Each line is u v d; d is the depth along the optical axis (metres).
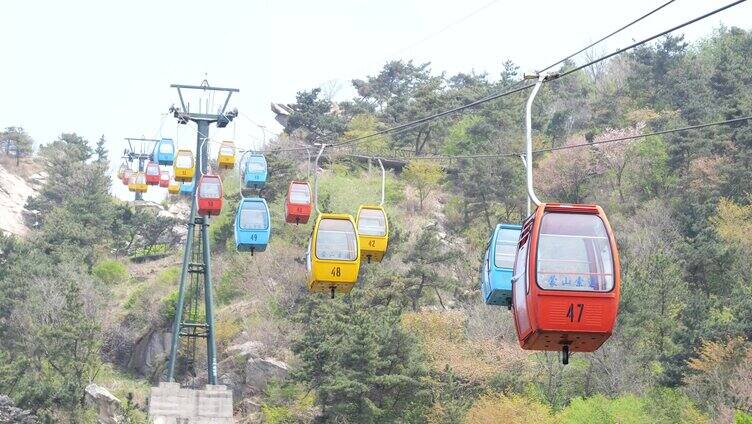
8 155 140.62
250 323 77.50
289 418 62.31
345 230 31.02
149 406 62.16
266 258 84.19
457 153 100.88
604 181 89.75
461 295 72.19
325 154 103.69
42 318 76.75
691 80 103.62
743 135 81.38
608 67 119.06
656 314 61.16
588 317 18.78
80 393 66.38
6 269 86.94
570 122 103.56
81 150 137.75
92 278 91.88
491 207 90.25
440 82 115.62
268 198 91.56
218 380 72.62
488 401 56.53
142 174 95.94
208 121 63.53
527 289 19.22
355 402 56.56
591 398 58.25
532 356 63.97
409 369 56.97
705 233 70.50
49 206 123.69
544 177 88.56
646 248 72.56
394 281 66.25
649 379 60.16
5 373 65.75
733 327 56.84
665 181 87.31
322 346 57.94
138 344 83.50
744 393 53.91
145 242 114.31
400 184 97.81
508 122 100.81
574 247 19.12
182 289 63.72
